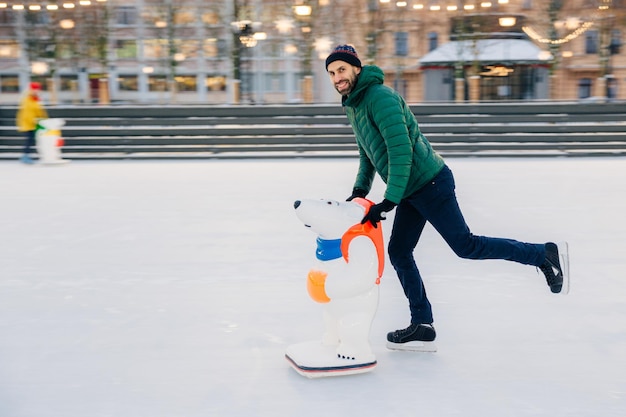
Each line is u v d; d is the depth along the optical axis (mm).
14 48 34312
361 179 3115
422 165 2795
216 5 25125
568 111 13211
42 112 12547
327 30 21516
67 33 26156
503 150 13164
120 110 13328
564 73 32938
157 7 24938
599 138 13094
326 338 2947
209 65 35812
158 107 13281
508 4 27375
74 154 13266
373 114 2711
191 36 27578
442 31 29812
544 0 22406
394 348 3074
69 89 35688
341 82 2752
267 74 35156
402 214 2992
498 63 26078
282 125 13367
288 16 21375
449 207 2828
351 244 2715
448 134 13227
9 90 35156
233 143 13281
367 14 21812
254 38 18719
